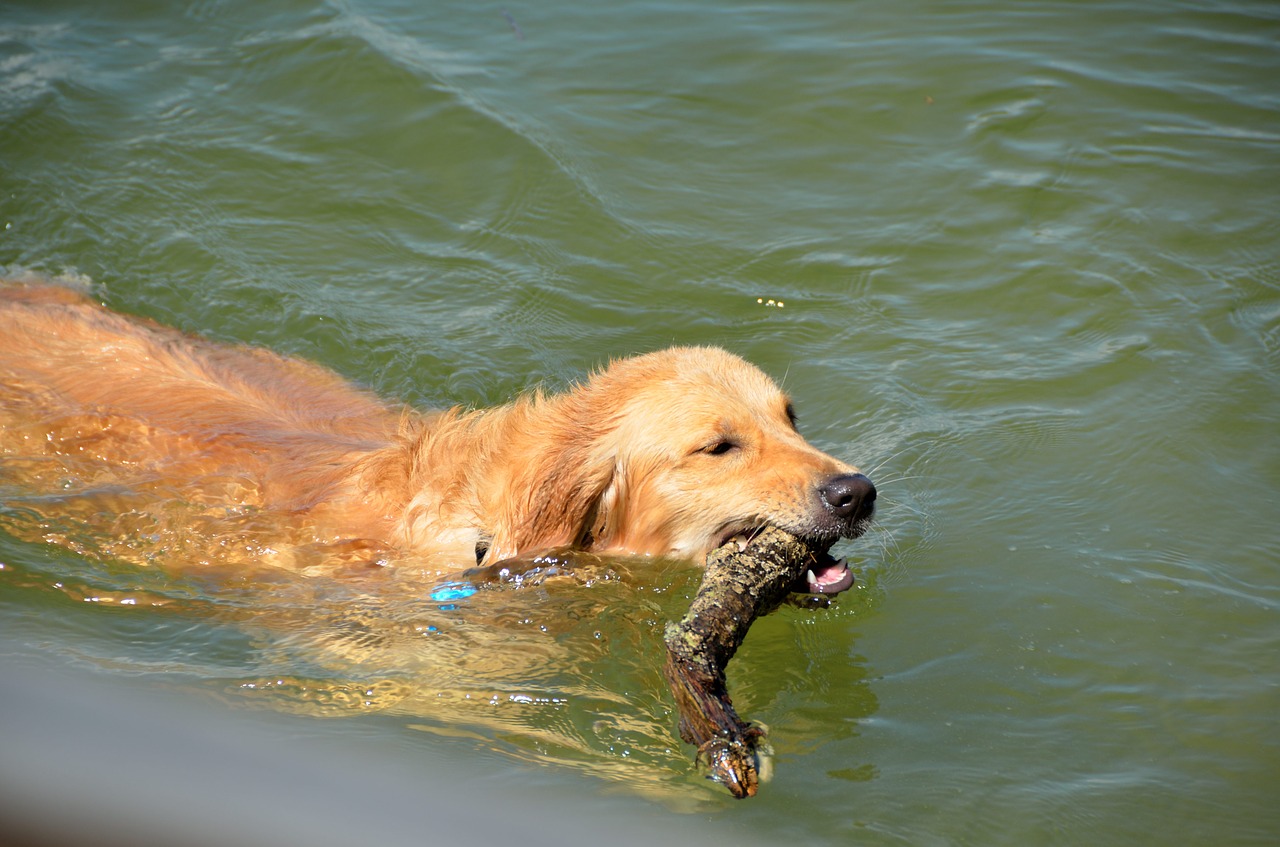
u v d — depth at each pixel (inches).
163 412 425.7
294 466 408.2
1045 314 515.5
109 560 384.2
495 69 668.1
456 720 322.0
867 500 347.9
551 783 293.6
